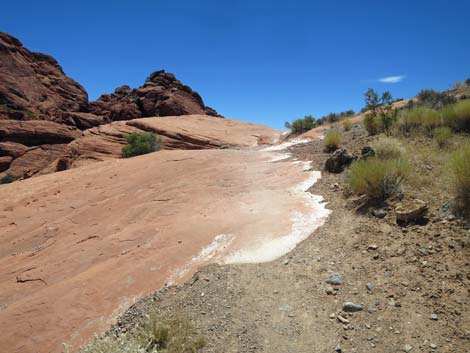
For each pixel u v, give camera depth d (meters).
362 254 4.51
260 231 5.86
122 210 8.81
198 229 6.29
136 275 5.11
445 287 3.53
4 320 4.57
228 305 3.92
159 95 52.72
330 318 3.46
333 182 7.90
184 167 12.05
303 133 21.66
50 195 11.35
